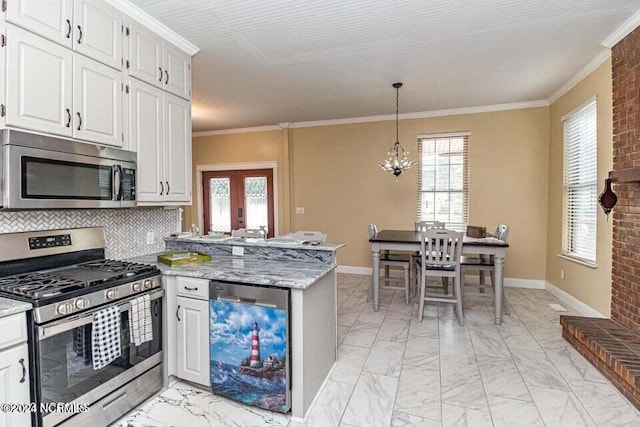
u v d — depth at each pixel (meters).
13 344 1.48
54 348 1.62
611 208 2.98
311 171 6.11
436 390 2.30
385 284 4.77
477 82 4.12
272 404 2.02
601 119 3.39
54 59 1.89
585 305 3.72
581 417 2.00
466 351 2.88
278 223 6.39
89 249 2.38
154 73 2.62
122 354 1.98
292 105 5.05
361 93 4.52
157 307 2.23
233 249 2.81
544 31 2.87
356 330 3.36
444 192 5.40
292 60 3.45
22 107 1.74
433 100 4.83
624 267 2.94
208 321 2.16
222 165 6.75
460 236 3.45
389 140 5.65
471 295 4.43
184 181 2.90
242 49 3.17
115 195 2.17
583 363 2.66
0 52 1.65
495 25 2.77
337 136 5.94
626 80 2.89
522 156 4.98
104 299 1.83
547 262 4.86
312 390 2.15
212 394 2.25
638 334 2.73
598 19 2.68
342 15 2.61
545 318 3.67
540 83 4.16
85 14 2.07
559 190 4.46
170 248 3.08
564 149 4.30
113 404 1.93
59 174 1.85
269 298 1.99
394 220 5.67
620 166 2.99
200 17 2.59
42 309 1.55
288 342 1.98
